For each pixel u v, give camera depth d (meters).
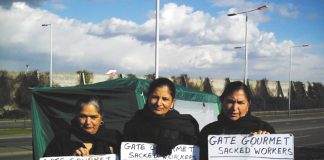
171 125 4.20
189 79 58.44
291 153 4.08
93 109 4.10
